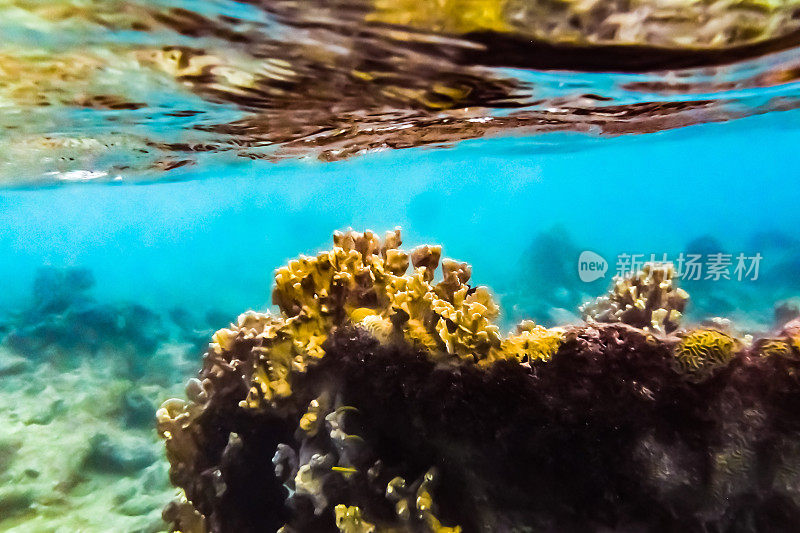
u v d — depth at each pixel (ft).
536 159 21.80
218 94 5.09
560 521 2.86
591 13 3.34
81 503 6.74
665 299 4.13
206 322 16.67
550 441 2.84
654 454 2.72
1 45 3.66
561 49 3.98
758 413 2.65
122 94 5.02
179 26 3.40
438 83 4.88
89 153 8.93
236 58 4.02
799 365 2.59
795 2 3.30
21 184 14.56
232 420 3.55
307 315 3.29
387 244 3.78
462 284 3.66
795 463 2.60
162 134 7.30
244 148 9.13
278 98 5.25
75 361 11.76
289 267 3.53
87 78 4.49
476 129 8.66
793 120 12.27
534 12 3.30
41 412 8.59
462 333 2.92
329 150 9.89
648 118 8.52
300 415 3.33
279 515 3.51
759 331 2.94
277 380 3.26
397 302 3.02
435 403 2.98
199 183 19.88
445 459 3.02
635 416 2.76
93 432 8.09
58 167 10.82
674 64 4.58
